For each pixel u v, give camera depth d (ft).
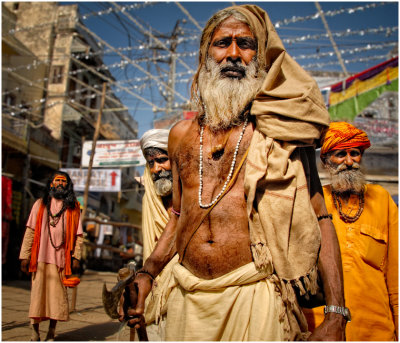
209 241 5.02
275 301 4.62
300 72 5.26
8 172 50.60
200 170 5.39
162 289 5.78
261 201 4.78
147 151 10.64
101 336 12.96
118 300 4.61
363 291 7.90
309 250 4.67
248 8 5.99
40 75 63.72
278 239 4.66
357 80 29.43
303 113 4.89
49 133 60.64
